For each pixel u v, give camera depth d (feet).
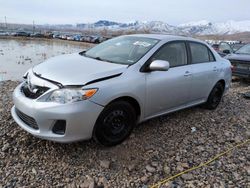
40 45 136.05
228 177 10.52
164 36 14.78
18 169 10.12
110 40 15.75
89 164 10.64
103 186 9.56
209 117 16.69
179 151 12.17
